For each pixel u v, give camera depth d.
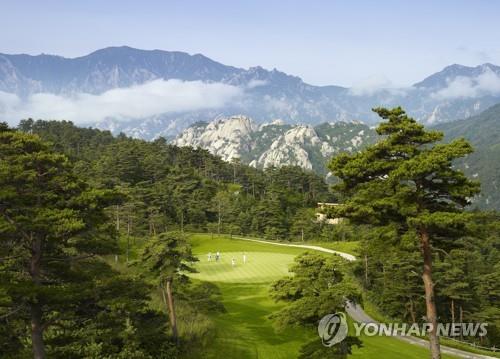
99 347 26.02
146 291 23.47
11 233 19.69
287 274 73.81
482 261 97.25
